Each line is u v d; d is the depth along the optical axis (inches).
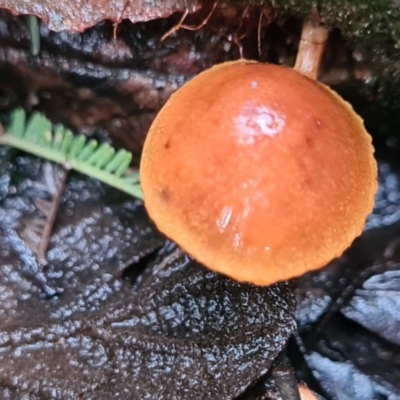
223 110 2.5
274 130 2.4
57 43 3.1
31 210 3.1
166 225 2.5
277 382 3.0
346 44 3.1
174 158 2.6
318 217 2.5
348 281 3.4
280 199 2.4
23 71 3.1
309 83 2.7
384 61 3.1
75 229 3.1
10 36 3.0
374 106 3.4
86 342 2.9
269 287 3.1
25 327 2.9
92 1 2.8
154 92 3.3
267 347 3.0
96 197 3.2
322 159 2.5
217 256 2.5
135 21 2.9
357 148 2.7
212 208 2.5
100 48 3.1
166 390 2.9
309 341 3.3
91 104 3.3
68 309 3.0
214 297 3.1
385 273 3.3
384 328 3.2
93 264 3.1
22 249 3.0
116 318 3.0
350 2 2.7
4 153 3.2
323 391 3.2
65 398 2.8
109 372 2.9
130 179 3.1
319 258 2.5
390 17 2.7
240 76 2.6
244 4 3.0
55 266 3.1
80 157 3.1
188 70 3.3
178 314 3.1
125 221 3.2
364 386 3.1
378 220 3.5
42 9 2.8
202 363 3.0
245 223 2.4
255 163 2.4
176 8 2.9
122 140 3.4
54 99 3.2
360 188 2.6
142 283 3.1
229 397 2.9
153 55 3.2
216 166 2.5
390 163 3.5
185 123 2.6
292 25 3.1
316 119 2.5
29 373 2.8
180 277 3.1
